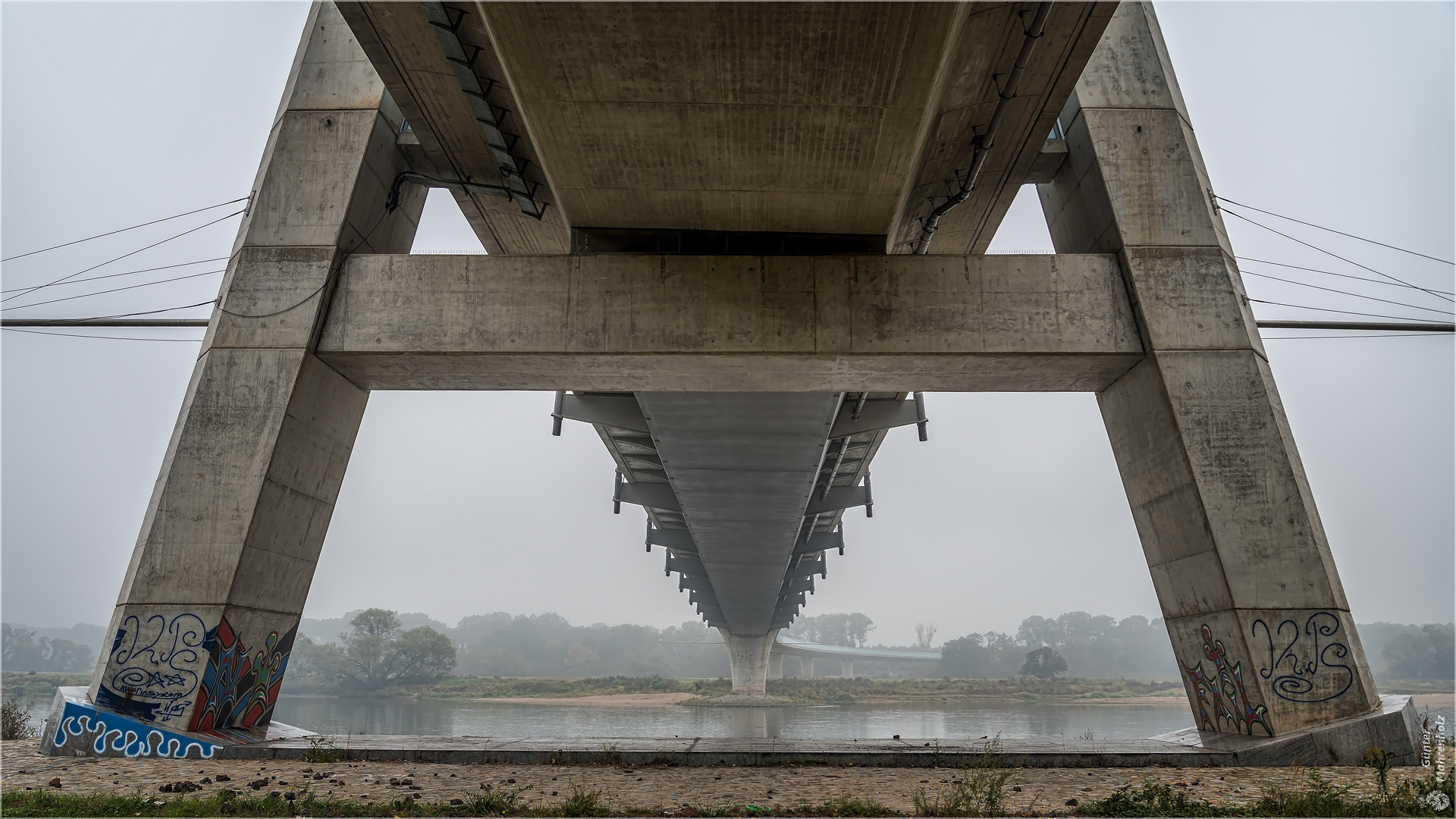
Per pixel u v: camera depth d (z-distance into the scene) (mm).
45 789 11953
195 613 17031
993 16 15719
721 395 28453
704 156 17422
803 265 19500
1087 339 19016
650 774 14070
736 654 109500
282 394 18375
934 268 19438
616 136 16812
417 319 19234
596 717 66188
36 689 85125
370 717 61625
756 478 38594
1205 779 13758
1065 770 14867
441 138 20531
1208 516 17703
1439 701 70688
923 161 20641
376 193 21094
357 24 16422
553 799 11266
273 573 18547
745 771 14430
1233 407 18266
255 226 19594
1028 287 19297
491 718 62438
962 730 45031
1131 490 20344
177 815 9734
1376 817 9898
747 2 13266
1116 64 20797
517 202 22578
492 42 14414
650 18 13664
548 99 15734
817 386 21234
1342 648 16625
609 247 20234
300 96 20641
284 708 84875
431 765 15164
